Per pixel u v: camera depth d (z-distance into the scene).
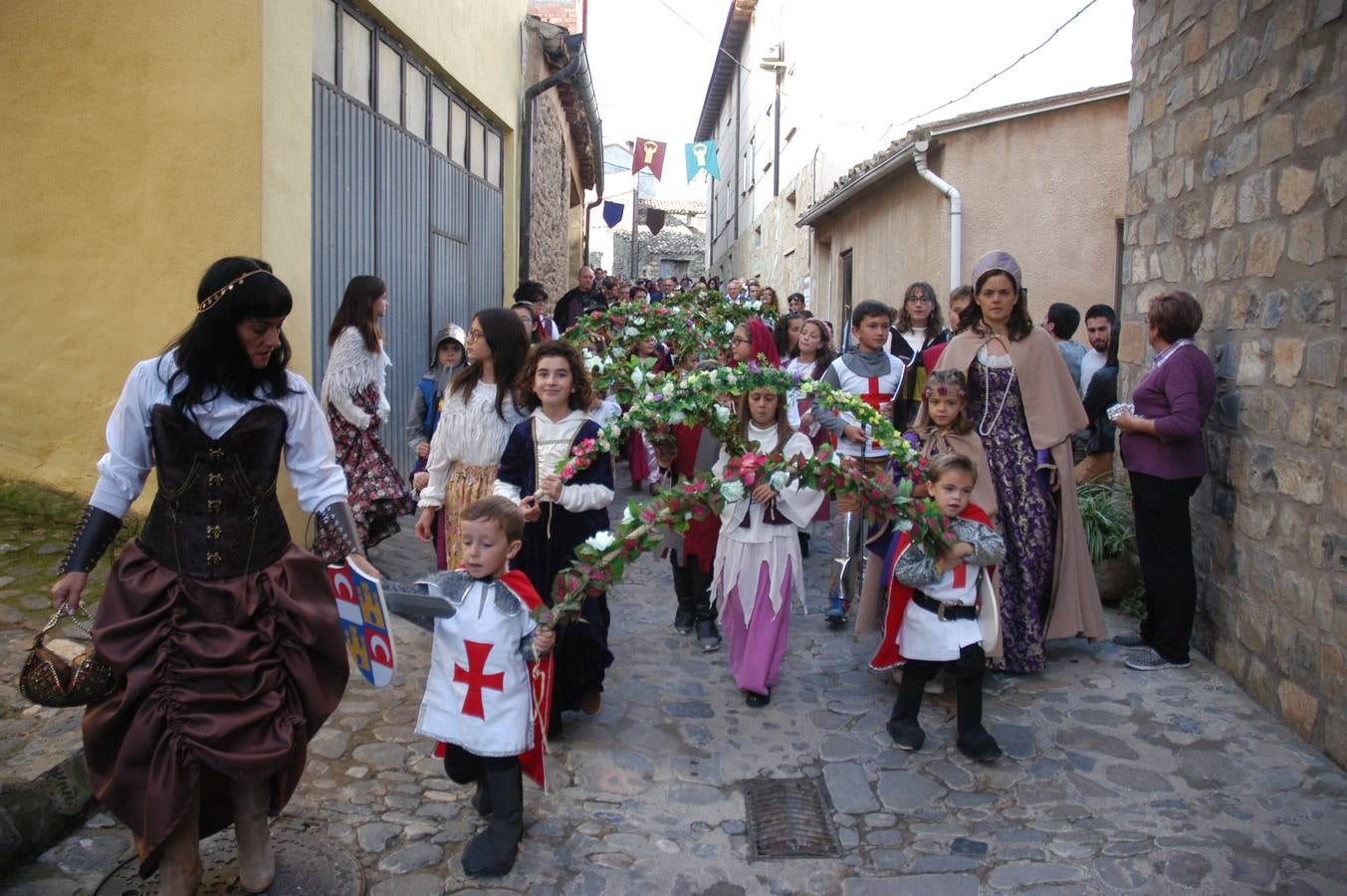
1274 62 4.44
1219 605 4.96
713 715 4.51
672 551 5.51
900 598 4.20
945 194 9.77
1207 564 5.09
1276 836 3.46
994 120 9.54
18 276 5.82
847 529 5.75
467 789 3.73
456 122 9.60
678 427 5.61
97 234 5.75
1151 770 3.95
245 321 2.72
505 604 3.26
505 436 4.52
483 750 3.21
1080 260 9.57
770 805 3.72
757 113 23.53
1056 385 5.00
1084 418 5.07
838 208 14.37
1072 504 5.01
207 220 5.64
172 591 2.75
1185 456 4.83
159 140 5.63
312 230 6.39
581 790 3.80
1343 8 3.94
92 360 5.84
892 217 11.81
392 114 7.88
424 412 6.36
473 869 3.21
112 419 2.80
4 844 3.05
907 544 4.23
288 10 5.82
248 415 2.80
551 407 4.23
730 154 29.27
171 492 2.77
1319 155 4.11
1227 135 4.87
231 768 2.67
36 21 5.63
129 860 3.14
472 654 3.23
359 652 3.07
